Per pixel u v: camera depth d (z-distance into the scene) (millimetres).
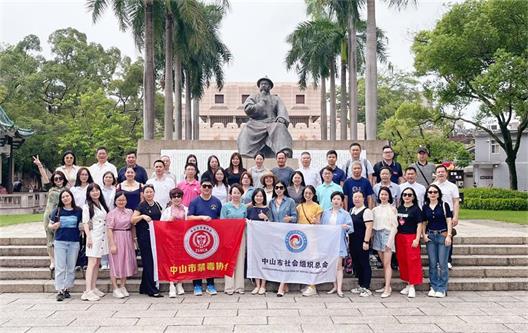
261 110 13492
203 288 8500
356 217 8141
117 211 7949
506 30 23016
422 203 8930
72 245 7828
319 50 28484
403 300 7746
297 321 6480
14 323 6395
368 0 20094
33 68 39406
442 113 28250
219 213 8383
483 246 9836
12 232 11375
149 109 22531
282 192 8336
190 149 15570
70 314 6836
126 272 7906
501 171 38812
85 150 33219
